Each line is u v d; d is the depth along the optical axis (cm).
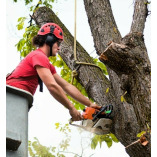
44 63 366
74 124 400
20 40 579
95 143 525
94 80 420
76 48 452
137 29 426
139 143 350
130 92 349
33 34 560
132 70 340
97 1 459
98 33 439
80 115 386
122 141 385
